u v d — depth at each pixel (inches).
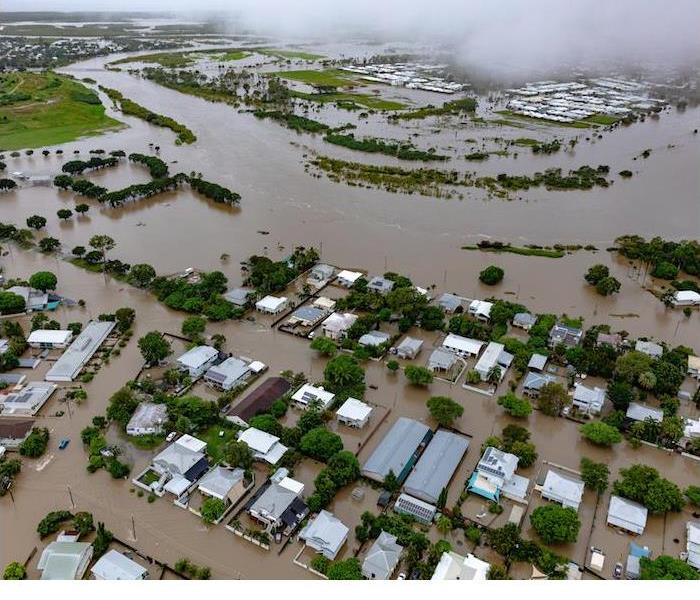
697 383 3828.7
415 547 2554.1
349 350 4099.4
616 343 4131.4
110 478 3031.5
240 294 4648.1
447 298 4687.5
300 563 2568.9
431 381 3742.6
